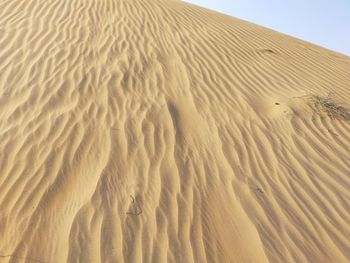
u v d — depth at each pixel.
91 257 2.82
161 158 3.95
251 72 6.32
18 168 3.57
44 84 4.93
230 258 2.96
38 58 5.54
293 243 3.13
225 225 3.25
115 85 5.17
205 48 7.02
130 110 4.68
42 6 7.42
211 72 6.07
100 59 5.82
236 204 3.48
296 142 4.47
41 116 4.32
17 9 7.07
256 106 5.19
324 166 4.11
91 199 3.32
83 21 7.11
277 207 3.49
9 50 5.62
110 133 4.20
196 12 9.41
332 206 3.57
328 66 7.31
